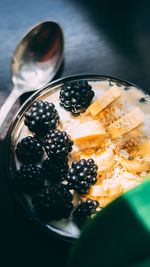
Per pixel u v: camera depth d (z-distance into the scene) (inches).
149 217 7.0
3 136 13.5
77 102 13.2
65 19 15.8
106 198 12.1
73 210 12.0
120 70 15.0
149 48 15.5
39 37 14.3
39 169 12.1
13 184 12.0
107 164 12.6
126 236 6.9
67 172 12.3
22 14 15.8
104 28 15.7
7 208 12.5
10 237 12.2
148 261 6.6
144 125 13.2
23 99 14.1
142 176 12.8
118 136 13.0
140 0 16.4
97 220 7.2
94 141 12.9
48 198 11.5
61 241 11.8
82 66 14.9
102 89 13.9
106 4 16.3
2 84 14.4
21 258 12.0
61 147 12.1
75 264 7.1
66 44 15.2
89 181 12.1
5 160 12.3
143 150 12.9
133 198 7.2
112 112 13.4
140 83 14.9
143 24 16.0
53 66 14.5
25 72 14.3
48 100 13.6
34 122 12.6
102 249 7.0
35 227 12.3
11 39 15.3
